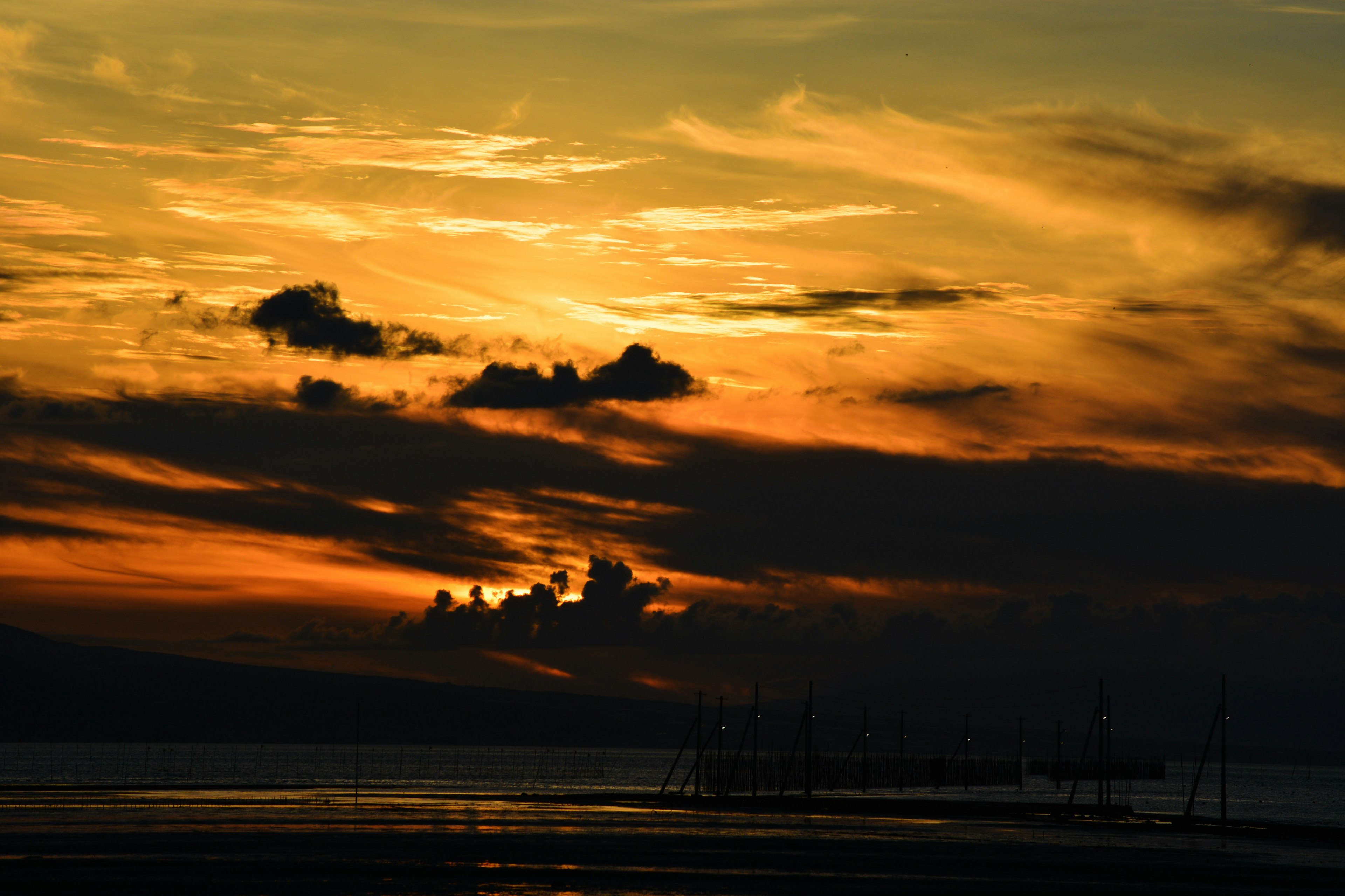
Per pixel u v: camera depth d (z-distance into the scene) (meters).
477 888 95.69
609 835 146.88
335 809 185.00
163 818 158.50
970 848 144.25
